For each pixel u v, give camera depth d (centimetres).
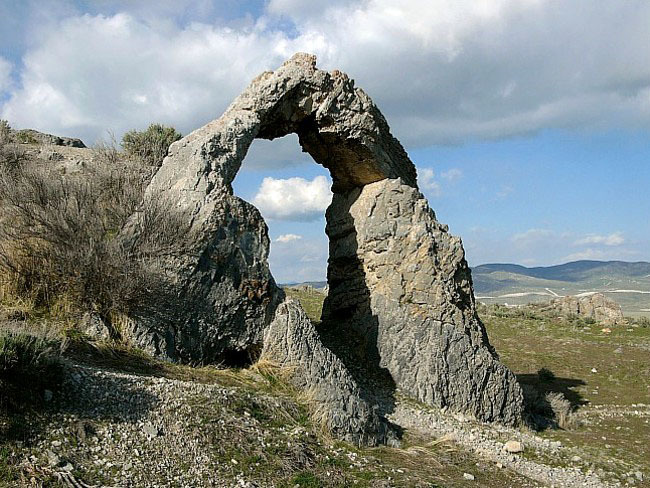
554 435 1529
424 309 1464
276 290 1248
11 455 707
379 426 1136
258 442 902
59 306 1066
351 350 1498
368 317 1523
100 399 848
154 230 1127
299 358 1178
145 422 842
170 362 1084
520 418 1530
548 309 4616
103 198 1327
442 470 1052
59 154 1961
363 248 1567
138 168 1509
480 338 1521
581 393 2225
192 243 1142
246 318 1205
